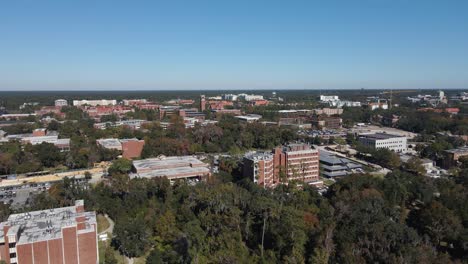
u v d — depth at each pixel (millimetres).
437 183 187375
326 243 120562
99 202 167750
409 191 178500
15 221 122562
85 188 187750
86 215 130625
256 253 130000
